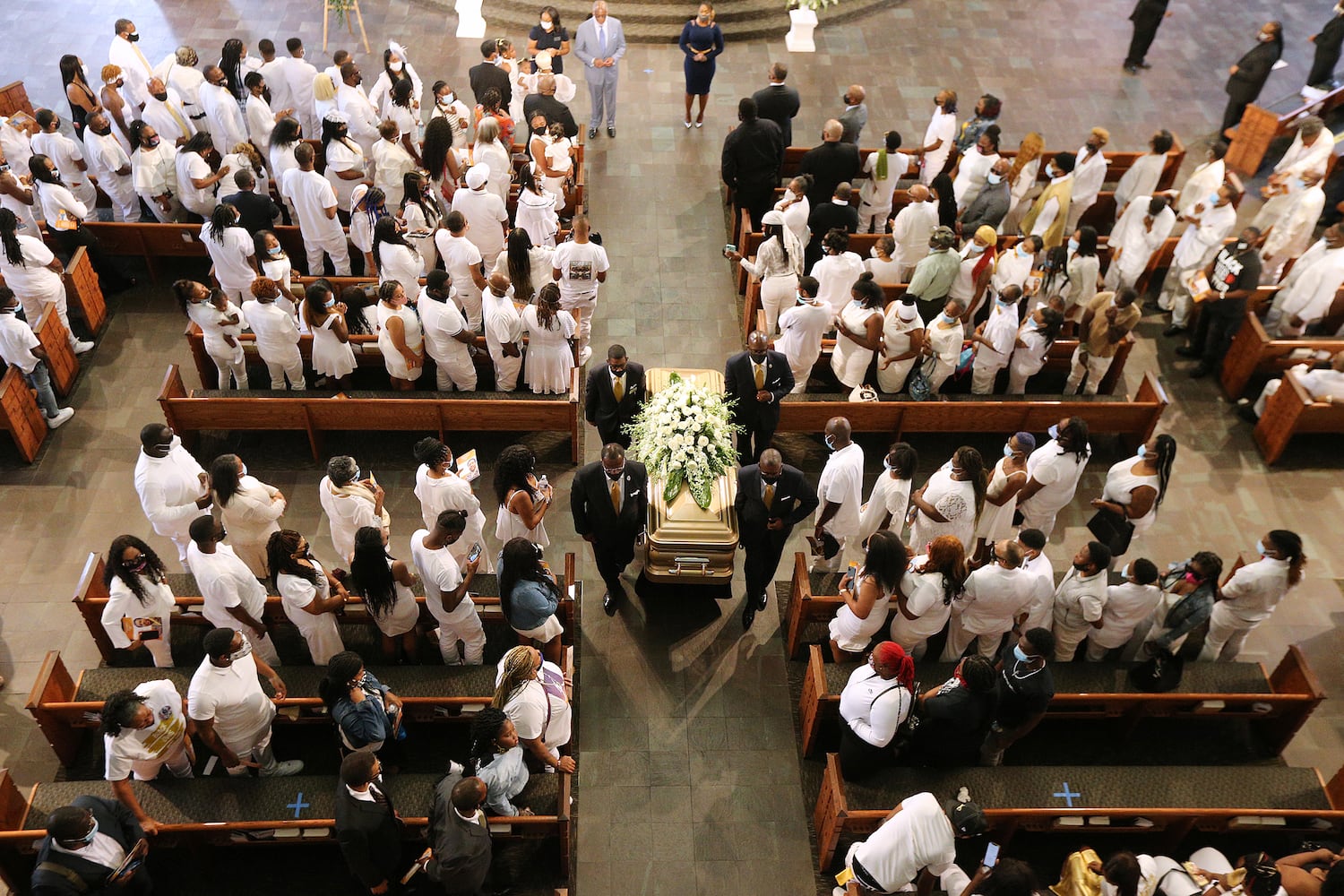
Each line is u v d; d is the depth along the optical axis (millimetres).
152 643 7418
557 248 10250
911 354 9742
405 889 6691
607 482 7758
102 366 10703
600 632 8680
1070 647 7934
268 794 6773
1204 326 11156
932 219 11047
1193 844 7477
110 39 15250
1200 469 10328
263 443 10016
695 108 14719
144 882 6508
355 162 11297
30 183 11305
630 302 11750
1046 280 10586
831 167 11672
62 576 8867
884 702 6625
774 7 16188
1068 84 15453
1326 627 9008
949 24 16625
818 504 8250
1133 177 12016
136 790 6723
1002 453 10266
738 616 8844
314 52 15250
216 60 14930
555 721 6973
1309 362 10383
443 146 11000
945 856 6246
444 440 10023
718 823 7566
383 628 7430
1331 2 17156
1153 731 8172
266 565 8203
